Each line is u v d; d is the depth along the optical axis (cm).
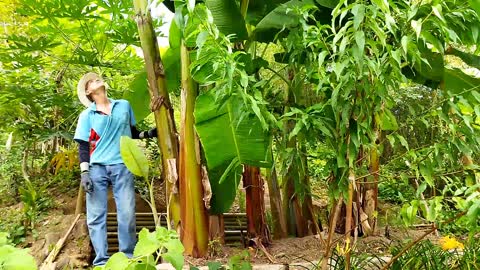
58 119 603
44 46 507
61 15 495
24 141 587
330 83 203
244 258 330
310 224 418
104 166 377
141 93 475
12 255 123
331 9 310
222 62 218
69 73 618
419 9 194
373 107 213
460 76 354
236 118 251
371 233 383
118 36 514
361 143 210
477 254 275
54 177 612
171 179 346
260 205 379
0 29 654
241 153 327
